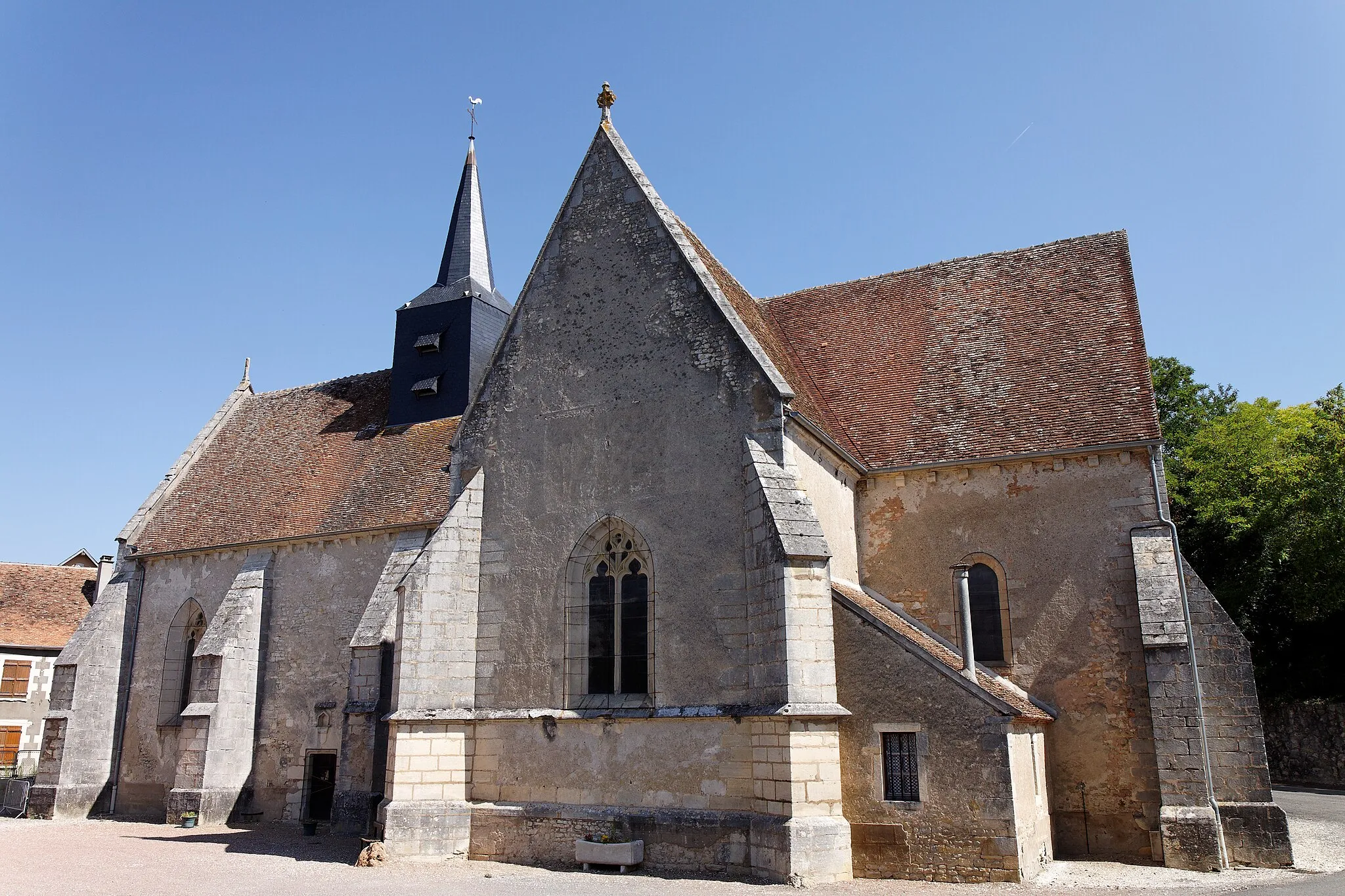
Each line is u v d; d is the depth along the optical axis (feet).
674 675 55.67
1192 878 50.47
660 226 63.93
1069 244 79.97
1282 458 121.39
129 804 91.25
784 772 50.06
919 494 67.77
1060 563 63.05
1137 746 58.90
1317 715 108.27
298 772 82.12
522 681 59.77
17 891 47.44
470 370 96.27
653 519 58.70
